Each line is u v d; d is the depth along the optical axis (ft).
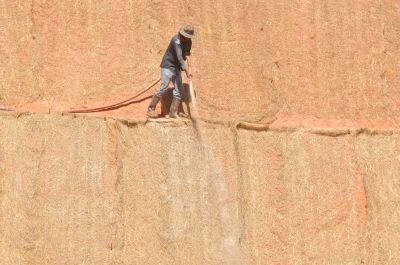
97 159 83.92
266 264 87.97
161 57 95.71
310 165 93.04
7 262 78.38
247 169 90.27
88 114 86.28
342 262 91.04
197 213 86.22
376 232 93.30
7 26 91.20
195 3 98.12
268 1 100.94
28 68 90.63
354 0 104.83
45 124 83.25
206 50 96.43
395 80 103.91
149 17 96.78
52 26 92.99
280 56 99.55
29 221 79.82
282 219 90.17
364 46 103.50
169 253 83.92
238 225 87.66
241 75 96.84
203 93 94.53
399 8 106.42
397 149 97.71
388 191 95.40
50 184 81.61
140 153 85.81
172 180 86.12
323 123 98.37
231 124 90.68
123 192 84.07
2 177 80.74
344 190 93.56
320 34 102.12
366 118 100.94
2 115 82.48
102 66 93.45
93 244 81.35
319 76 100.48
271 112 96.73
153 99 89.30
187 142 87.71
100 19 94.99
